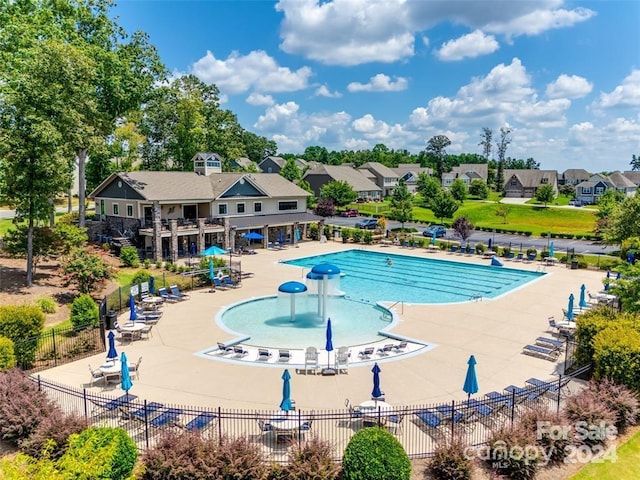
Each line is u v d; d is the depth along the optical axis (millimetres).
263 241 53188
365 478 11328
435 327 25297
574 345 20672
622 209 46312
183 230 44906
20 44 38469
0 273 32938
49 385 16344
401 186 91188
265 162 125688
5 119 29750
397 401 16625
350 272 42500
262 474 12141
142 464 12742
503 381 18344
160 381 18359
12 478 9547
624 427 15203
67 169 32125
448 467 12328
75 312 23703
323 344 22984
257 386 17938
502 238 64375
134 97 50594
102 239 45750
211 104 73938
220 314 27734
